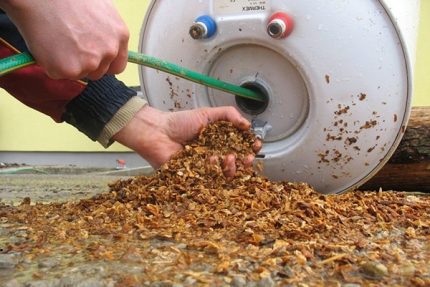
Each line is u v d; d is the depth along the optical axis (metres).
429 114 1.22
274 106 0.98
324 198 0.89
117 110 0.96
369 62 0.91
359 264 0.66
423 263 0.67
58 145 2.70
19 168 2.43
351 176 0.99
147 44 1.02
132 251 0.69
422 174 1.23
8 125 2.77
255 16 0.93
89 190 1.42
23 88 0.94
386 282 0.63
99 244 0.72
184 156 0.94
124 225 0.78
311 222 0.78
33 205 0.92
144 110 0.98
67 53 0.72
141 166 2.57
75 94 0.94
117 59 0.79
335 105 0.93
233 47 0.97
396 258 0.68
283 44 0.93
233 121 0.96
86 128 0.97
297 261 0.66
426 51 2.11
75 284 0.62
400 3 0.92
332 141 0.96
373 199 0.92
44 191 1.40
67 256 0.69
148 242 0.72
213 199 0.85
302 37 0.92
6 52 0.88
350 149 0.96
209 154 0.94
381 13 0.90
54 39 0.72
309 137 0.96
